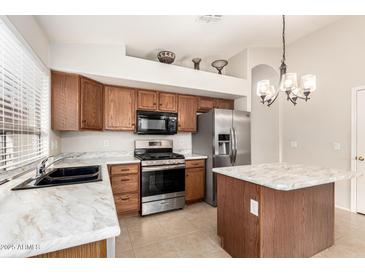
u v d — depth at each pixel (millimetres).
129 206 2658
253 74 4223
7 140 1494
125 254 1848
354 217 2625
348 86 2803
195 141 3678
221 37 2887
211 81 3223
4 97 1380
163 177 2844
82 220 748
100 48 2451
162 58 2805
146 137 3420
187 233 2252
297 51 3465
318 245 1849
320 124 3162
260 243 1493
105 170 1842
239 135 3336
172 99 3293
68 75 2338
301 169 1877
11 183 1291
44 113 2162
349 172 1740
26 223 717
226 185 1879
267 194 1516
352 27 2740
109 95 2818
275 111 3873
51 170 1820
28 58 1738
